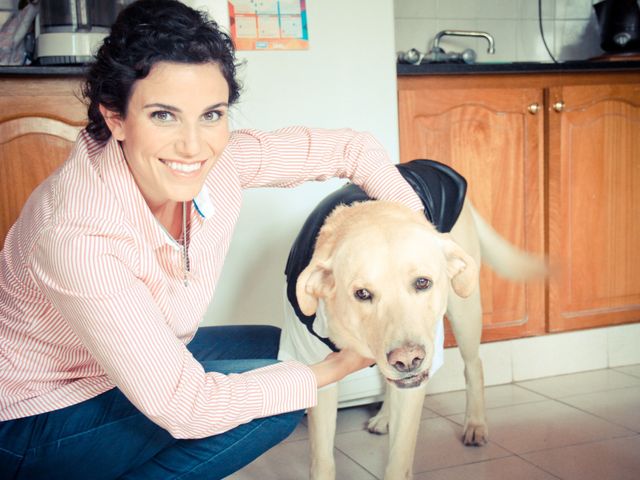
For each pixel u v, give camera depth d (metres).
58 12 2.30
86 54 2.29
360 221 1.58
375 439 2.32
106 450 1.30
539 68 2.71
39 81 2.19
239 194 1.43
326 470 1.75
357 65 2.43
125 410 1.30
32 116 2.20
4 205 2.21
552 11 3.50
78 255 1.07
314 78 2.40
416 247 1.49
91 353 1.16
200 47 1.06
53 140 2.22
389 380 1.44
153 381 1.13
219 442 1.34
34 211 1.18
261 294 2.40
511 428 2.34
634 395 2.60
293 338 1.71
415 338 1.40
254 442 1.37
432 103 2.66
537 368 2.88
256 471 2.08
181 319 1.35
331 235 1.63
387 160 1.67
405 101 2.63
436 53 3.04
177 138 1.09
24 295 1.21
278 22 2.35
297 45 2.37
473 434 2.22
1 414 1.24
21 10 2.43
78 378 1.30
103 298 1.08
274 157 1.51
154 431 1.32
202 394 1.20
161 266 1.27
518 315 2.84
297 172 1.56
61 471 1.29
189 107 1.07
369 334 1.48
